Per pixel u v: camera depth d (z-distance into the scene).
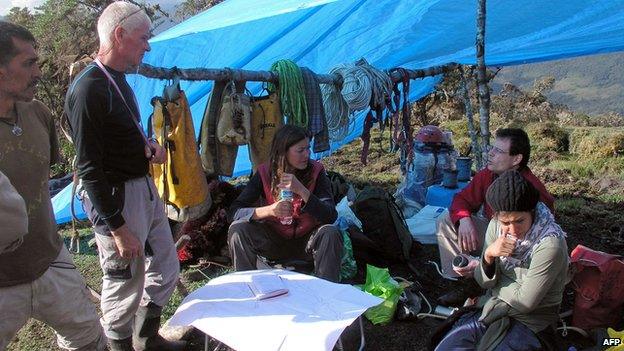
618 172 7.21
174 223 4.46
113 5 2.45
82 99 2.32
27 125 2.11
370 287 3.51
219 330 2.28
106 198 2.42
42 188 2.16
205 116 3.82
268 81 3.94
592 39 5.45
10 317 2.12
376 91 4.57
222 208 4.47
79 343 2.40
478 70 3.94
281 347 2.13
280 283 2.64
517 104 12.97
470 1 4.63
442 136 5.47
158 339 3.02
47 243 2.18
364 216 4.29
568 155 8.23
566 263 2.42
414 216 4.96
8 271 2.06
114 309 2.72
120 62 2.48
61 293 2.26
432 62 6.36
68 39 8.94
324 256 3.29
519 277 2.50
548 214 2.48
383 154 8.86
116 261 2.64
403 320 3.43
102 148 2.42
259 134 3.98
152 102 3.32
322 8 4.39
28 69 1.98
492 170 3.43
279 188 3.37
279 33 4.73
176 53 4.84
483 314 2.57
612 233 4.98
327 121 4.45
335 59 5.74
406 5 4.61
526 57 6.36
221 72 3.62
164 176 3.31
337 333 2.20
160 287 2.93
